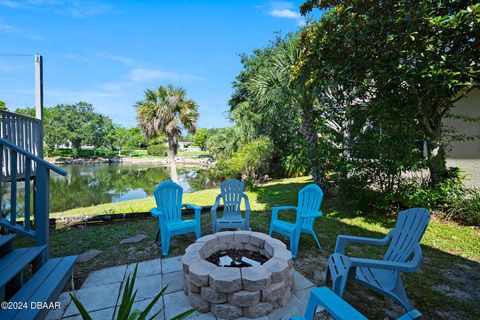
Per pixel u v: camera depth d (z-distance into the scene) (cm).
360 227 414
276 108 730
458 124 603
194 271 202
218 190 895
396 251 213
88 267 276
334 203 565
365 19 387
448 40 342
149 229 411
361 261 181
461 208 409
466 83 314
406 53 349
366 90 449
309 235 382
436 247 329
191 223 327
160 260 292
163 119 1175
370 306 208
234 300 189
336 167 509
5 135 335
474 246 329
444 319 195
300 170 1118
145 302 210
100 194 1155
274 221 335
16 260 199
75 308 202
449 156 612
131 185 1452
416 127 463
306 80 505
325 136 623
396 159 431
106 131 4209
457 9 353
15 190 227
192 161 2922
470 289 236
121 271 264
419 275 260
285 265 210
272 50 848
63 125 3656
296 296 219
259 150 1060
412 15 321
